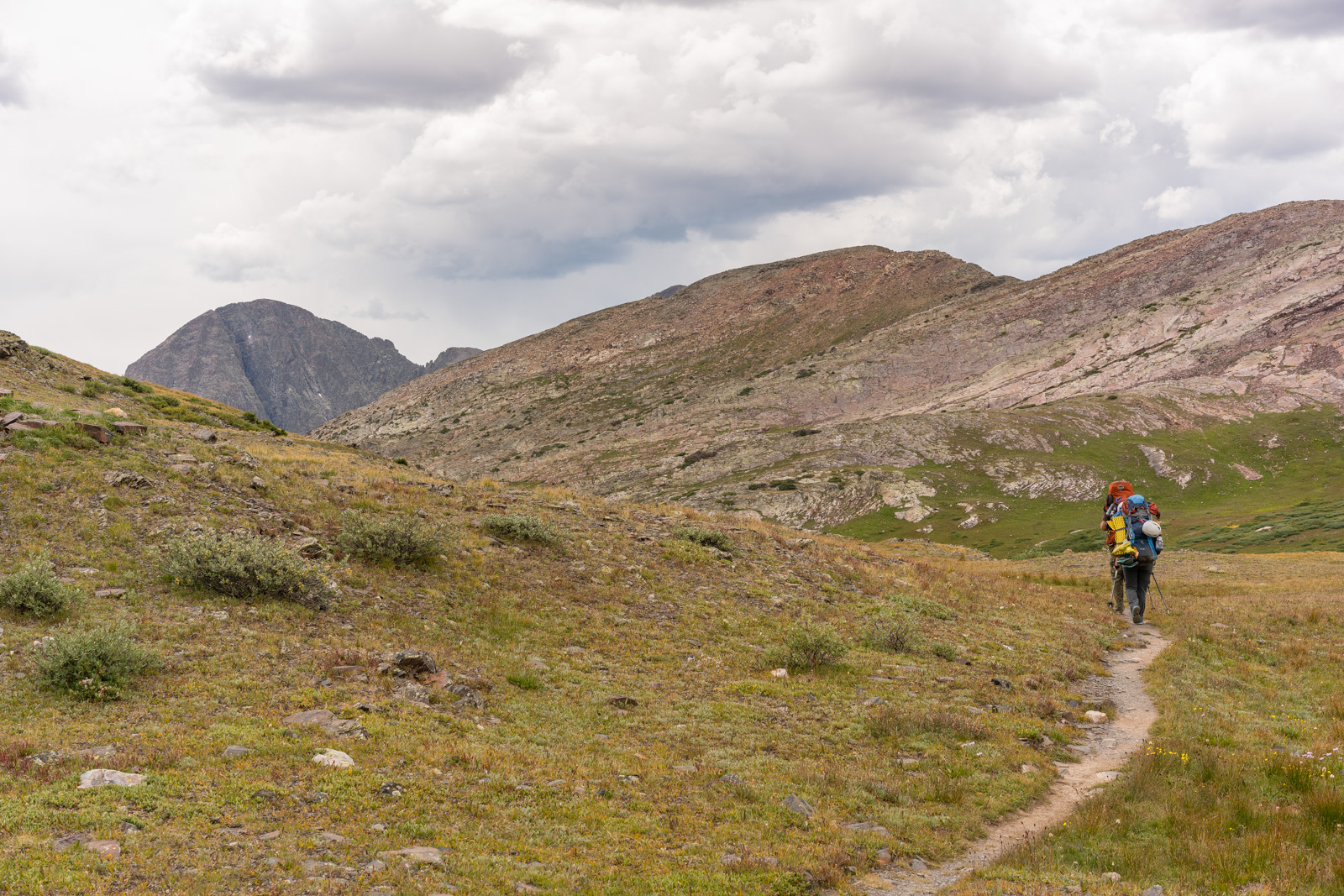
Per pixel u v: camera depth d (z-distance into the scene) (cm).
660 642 1541
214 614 1223
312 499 1980
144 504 1620
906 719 1141
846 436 17838
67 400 2775
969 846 771
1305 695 1305
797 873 662
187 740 804
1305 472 13225
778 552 2536
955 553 4800
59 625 1091
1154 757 956
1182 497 13200
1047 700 1272
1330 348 17350
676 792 852
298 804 692
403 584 1575
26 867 520
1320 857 652
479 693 1139
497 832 694
